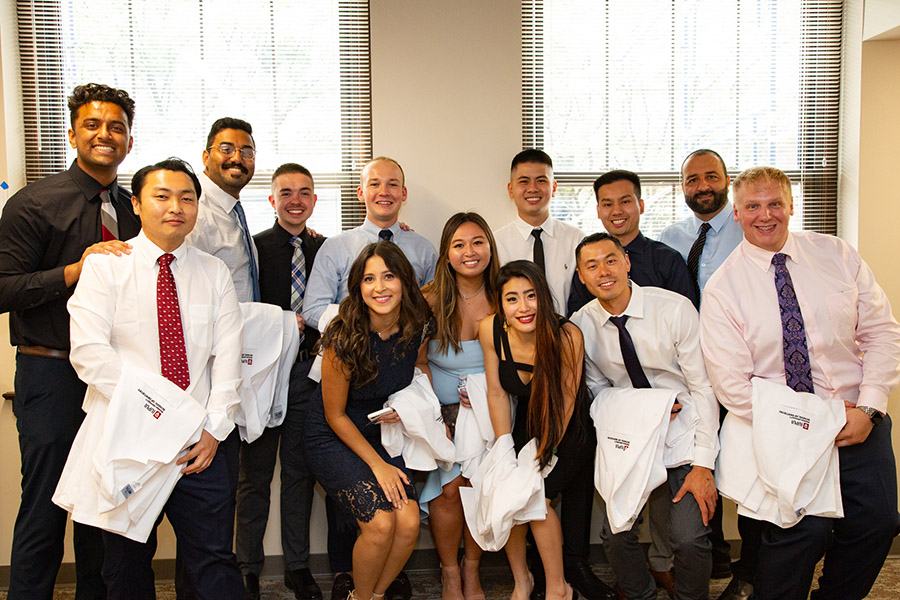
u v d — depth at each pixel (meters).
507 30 2.95
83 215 2.16
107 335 1.91
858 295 2.18
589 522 2.59
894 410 2.98
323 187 3.05
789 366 2.17
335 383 2.20
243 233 2.54
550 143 3.13
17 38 2.87
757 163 3.20
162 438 1.85
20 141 2.88
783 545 2.08
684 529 2.16
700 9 3.16
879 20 2.93
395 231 2.72
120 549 1.95
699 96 3.17
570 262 2.81
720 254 2.76
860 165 3.05
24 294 2.00
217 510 2.01
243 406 2.30
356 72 3.03
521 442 2.41
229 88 2.99
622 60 3.14
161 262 1.98
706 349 2.22
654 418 2.15
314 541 2.90
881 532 2.09
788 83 3.19
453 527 2.44
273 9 2.99
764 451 2.03
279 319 2.40
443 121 2.94
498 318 2.33
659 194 3.18
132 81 2.94
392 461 2.32
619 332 2.31
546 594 2.34
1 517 2.77
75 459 1.91
